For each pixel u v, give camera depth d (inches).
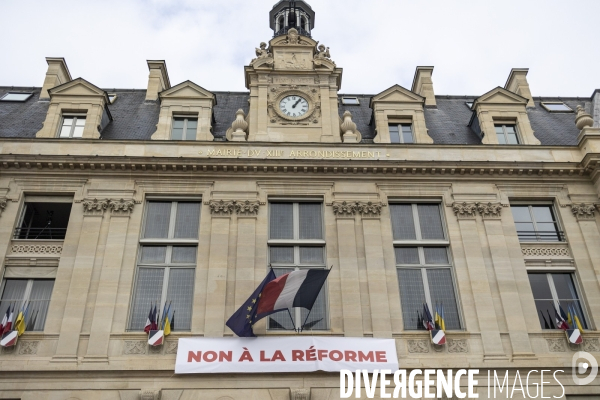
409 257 707.4
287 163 740.0
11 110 912.9
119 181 729.0
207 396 579.2
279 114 812.6
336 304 652.7
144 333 617.9
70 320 616.7
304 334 626.8
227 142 761.0
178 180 735.1
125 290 648.4
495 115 852.0
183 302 660.7
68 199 722.2
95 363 591.8
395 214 741.9
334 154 768.3
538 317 666.8
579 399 607.8
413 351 625.6
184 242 695.1
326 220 716.0
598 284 683.4
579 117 816.3
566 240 725.3
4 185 713.6
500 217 726.5
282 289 608.7
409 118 840.9
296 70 852.6
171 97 830.5
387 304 649.6
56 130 794.8
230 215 707.4
